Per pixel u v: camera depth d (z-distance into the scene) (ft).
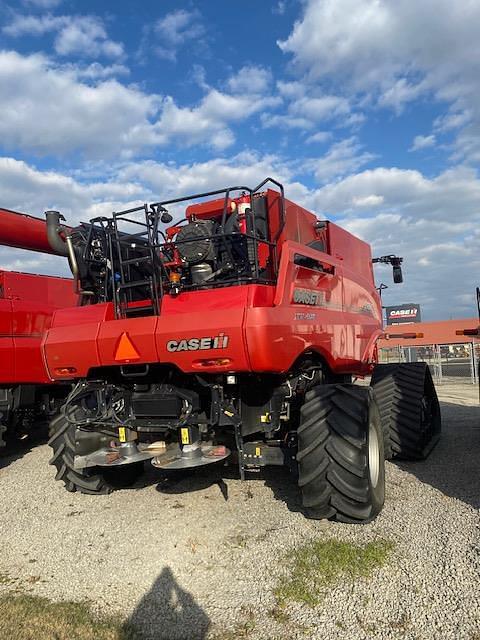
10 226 23.70
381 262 26.32
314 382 17.03
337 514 12.90
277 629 8.90
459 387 52.13
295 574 10.67
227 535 12.94
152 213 14.69
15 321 26.09
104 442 16.03
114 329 14.05
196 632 8.97
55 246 16.78
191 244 13.88
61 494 17.44
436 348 65.26
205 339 12.61
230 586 10.46
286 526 13.21
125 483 17.33
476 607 9.07
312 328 14.43
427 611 9.08
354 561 11.00
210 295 12.96
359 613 9.18
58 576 11.43
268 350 12.16
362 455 12.48
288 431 15.83
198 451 14.11
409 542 11.79
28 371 26.37
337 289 16.94
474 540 11.60
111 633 9.02
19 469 22.00
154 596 10.30
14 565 12.14
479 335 24.02
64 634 9.02
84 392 15.34
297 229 16.93
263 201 15.53
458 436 23.52
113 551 12.56
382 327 23.85
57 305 28.99
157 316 13.57
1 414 24.63
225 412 13.92
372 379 20.56
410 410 18.78
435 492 15.19
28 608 9.95
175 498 16.03
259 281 13.34
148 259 14.42
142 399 14.57
